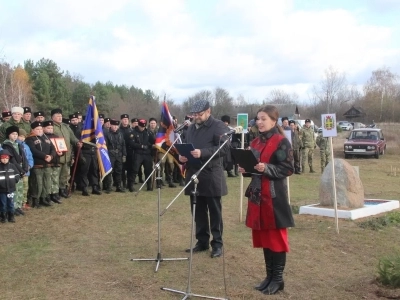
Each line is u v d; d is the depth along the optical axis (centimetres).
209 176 632
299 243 726
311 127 1766
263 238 510
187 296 497
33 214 940
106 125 1277
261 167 476
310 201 1105
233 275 575
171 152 1024
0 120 1174
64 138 1098
